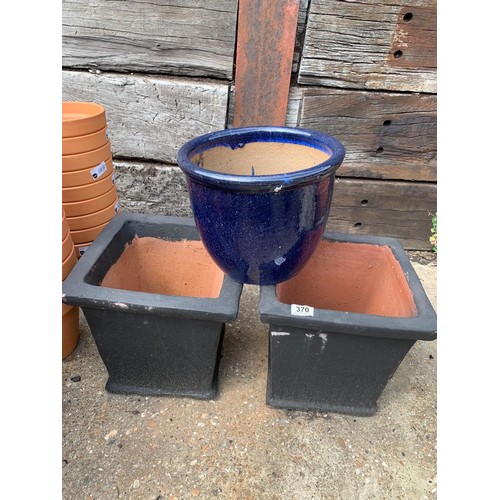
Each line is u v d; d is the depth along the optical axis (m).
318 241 1.33
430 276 2.25
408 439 1.41
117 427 1.40
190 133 2.11
